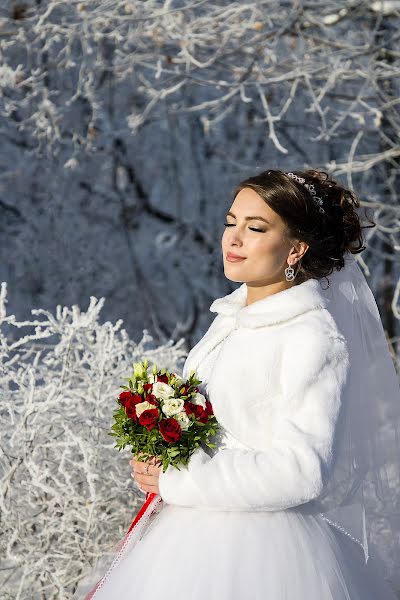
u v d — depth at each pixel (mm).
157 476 2307
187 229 8180
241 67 6129
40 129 6695
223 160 8039
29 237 7457
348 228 2564
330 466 2148
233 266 2420
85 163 7590
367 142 6637
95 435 3193
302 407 2221
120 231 7938
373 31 5363
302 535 2264
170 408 2244
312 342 2268
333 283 2611
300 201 2398
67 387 3236
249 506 2154
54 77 6832
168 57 5758
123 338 3469
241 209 2412
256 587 2150
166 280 8305
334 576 2232
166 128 7996
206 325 8039
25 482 3070
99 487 3225
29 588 3201
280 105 6688
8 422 3229
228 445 2318
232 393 2314
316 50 5688
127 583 2262
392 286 6500
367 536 2584
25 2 6191
